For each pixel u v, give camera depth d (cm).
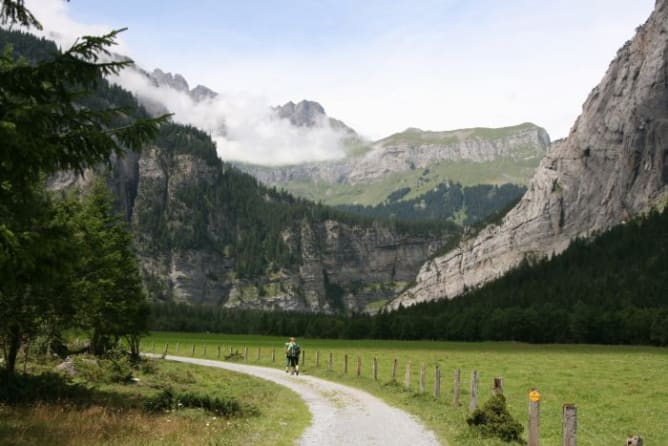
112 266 3447
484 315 17338
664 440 2200
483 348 11700
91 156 1512
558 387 3853
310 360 7200
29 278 1516
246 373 5122
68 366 3841
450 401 2903
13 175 1379
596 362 6625
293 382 4209
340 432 1992
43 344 4503
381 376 4684
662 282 19700
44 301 2602
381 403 2880
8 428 1677
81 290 2761
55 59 1432
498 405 2002
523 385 3972
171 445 1584
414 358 7506
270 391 3522
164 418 2081
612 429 2409
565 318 15538
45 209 2153
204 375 4909
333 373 4938
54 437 1606
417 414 2470
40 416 1905
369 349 10825
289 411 2545
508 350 10706
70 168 1508
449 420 2250
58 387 2584
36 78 1426
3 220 1462
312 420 2273
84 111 1497
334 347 11775
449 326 17312
